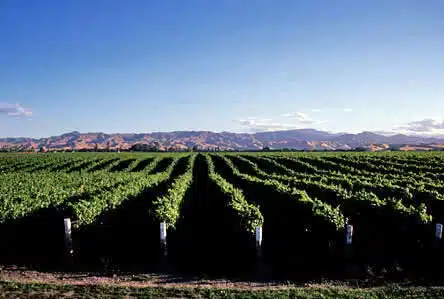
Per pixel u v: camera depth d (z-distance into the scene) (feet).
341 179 88.89
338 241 45.88
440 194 65.62
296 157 218.18
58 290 35.19
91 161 235.20
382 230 51.62
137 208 75.15
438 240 44.27
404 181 86.74
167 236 51.29
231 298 33.17
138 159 247.09
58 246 50.62
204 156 278.87
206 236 58.54
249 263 45.68
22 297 33.06
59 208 53.93
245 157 241.76
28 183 91.91
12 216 52.01
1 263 46.29
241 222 48.73
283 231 55.83
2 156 288.51
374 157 201.98
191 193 96.43
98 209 54.65
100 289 35.63
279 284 38.24
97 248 51.98
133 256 49.14
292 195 61.93
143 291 35.09
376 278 39.75
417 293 34.50
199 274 41.86
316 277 40.52
